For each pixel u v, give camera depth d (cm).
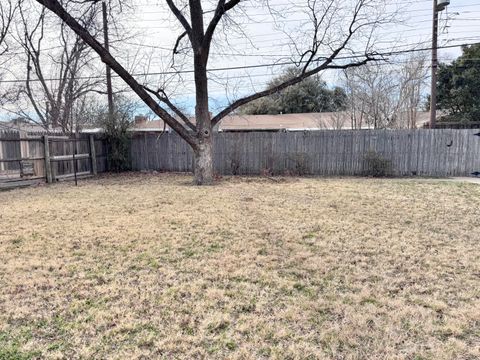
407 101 1928
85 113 1694
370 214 605
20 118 1842
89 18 838
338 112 2186
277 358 217
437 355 221
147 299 295
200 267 365
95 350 226
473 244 446
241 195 797
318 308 278
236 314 270
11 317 268
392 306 282
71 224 543
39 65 1781
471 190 877
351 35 983
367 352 223
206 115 979
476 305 284
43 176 1052
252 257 394
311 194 812
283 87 1020
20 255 407
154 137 1401
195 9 913
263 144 1301
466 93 2230
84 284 326
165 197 773
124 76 856
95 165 1287
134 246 436
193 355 221
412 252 414
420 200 736
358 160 1248
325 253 409
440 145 1202
